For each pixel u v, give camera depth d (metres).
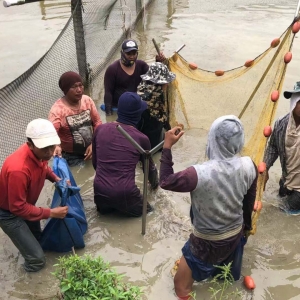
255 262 3.87
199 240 3.27
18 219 3.55
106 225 4.37
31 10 11.66
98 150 4.34
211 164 3.03
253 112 5.00
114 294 2.74
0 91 5.29
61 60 6.80
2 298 3.51
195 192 3.07
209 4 12.38
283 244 4.08
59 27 10.34
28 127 3.35
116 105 6.44
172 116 5.74
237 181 3.08
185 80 5.61
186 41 9.48
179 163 5.36
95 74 7.77
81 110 5.09
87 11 8.36
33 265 3.72
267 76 4.60
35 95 5.98
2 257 3.95
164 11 11.84
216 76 5.42
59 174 4.14
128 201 4.26
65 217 3.82
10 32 10.04
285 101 6.64
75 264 2.96
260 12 11.45
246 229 3.52
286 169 4.37
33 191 3.56
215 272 3.54
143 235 4.21
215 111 5.73
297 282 3.66
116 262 3.88
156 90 5.00
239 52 8.70
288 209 4.53
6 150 5.04
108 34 8.90
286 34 4.21
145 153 3.76
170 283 3.65
